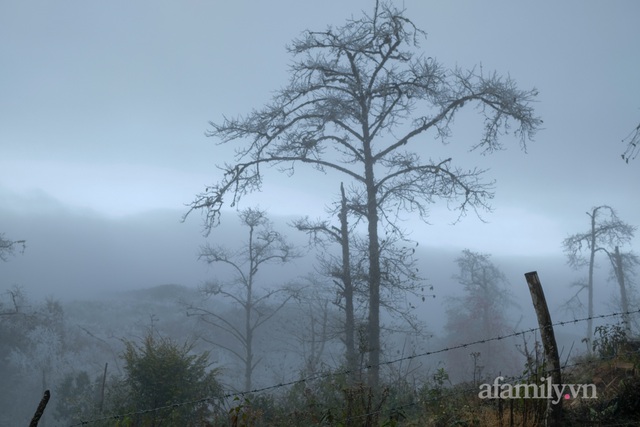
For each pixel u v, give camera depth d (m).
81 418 19.59
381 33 20.27
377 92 21.22
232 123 21.45
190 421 16.25
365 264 21.42
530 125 21.03
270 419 12.77
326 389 14.08
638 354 10.59
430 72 20.75
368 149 21.86
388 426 8.46
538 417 7.69
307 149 21.59
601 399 8.48
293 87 21.66
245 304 35.88
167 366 18.02
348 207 21.72
